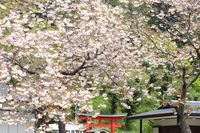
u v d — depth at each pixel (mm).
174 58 14031
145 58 14828
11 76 10898
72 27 12812
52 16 13555
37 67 11352
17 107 10742
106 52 13109
